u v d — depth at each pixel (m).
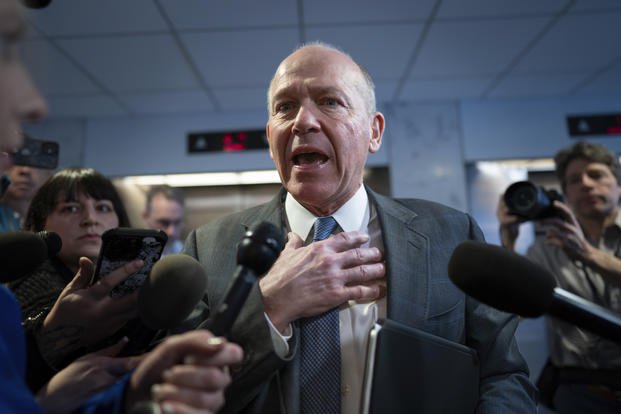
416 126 4.23
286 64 1.06
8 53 0.48
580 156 2.02
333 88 1.01
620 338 0.60
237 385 0.79
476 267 0.67
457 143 4.21
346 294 0.85
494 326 0.98
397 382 0.72
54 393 0.72
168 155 4.29
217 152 4.27
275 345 0.80
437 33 3.08
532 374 3.71
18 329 0.61
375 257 0.91
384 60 3.44
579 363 1.81
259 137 4.29
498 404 0.87
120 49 3.13
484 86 3.97
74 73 3.44
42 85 0.52
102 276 0.75
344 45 3.20
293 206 1.11
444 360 0.79
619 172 2.03
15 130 0.51
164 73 3.50
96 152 4.28
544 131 4.23
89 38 2.98
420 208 1.12
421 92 4.07
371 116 1.11
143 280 0.76
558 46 3.30
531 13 2.88
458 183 4.16
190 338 0.54
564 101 4.27
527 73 3.74
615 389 1.67
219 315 0.56
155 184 4.38
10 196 2.04
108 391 0.64
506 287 0.64
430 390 0.75
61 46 3.06
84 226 1.30
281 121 1.04
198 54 3.24
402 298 0.89
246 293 0.58
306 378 0.85
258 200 4.46
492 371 0.95
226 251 1.03
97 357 0.78
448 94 4.13
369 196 1.14
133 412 0.49
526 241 3.96
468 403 0.82
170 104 4.09
